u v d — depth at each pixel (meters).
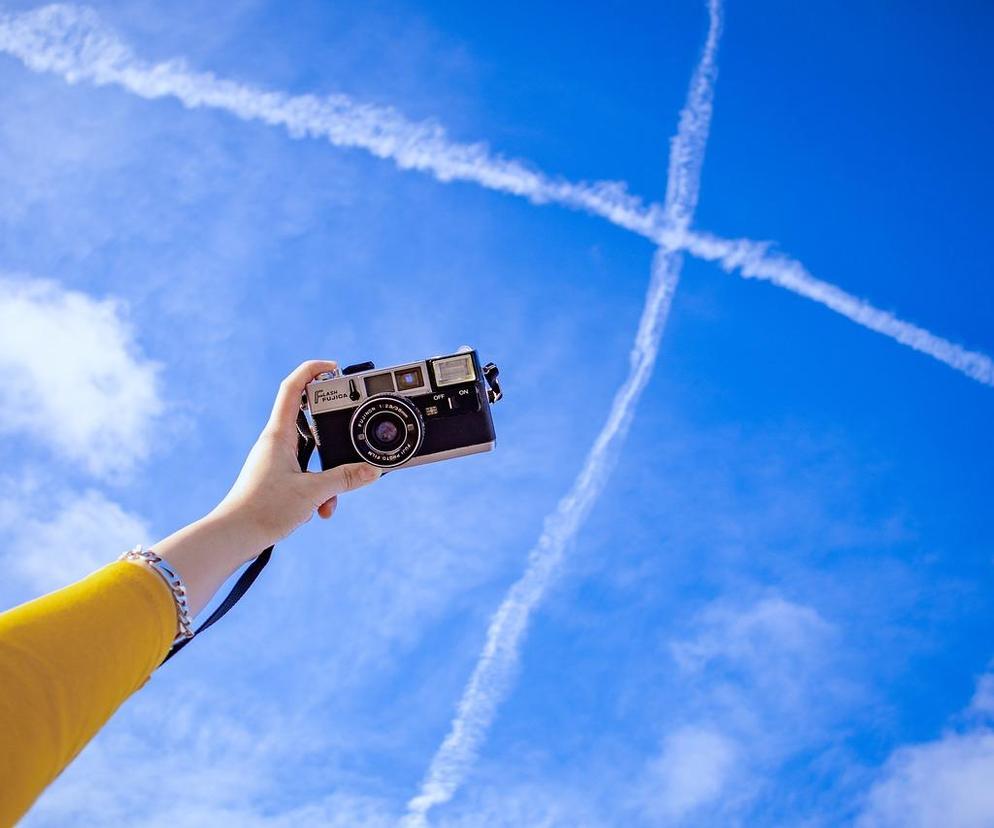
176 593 0.90
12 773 0.61
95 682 0.72
